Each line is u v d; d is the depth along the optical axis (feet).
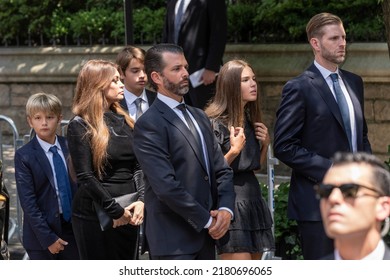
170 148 42.39
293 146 47.39
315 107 47.29
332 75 47.91
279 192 60.54
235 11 90.43
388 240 50.21
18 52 99.45
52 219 50.55
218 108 48.96
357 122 47.91
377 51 80.89
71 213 49.26
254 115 49.70
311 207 47.52
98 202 45.88
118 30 95.76
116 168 46.75
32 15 99.81
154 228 43.06
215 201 43.60
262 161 50.31
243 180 48.42
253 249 47.80
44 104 50.52
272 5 87.81
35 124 50.65
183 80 42.83
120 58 57.16
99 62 47.01
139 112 57.31
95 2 100.32
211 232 42.32
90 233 47.06
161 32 93.76
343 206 23.95
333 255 27.73
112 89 46.93
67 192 50.96
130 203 46.24
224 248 47.37
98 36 97.09
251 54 87.35
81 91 46.83
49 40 100.01
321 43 47.50
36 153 50.70
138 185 46.96
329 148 47.37
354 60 81.92
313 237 47.80
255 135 49.47
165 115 42.68
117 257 47.73
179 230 42.68
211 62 80.43
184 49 81.66
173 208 41.78
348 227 23.86
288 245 58.59
